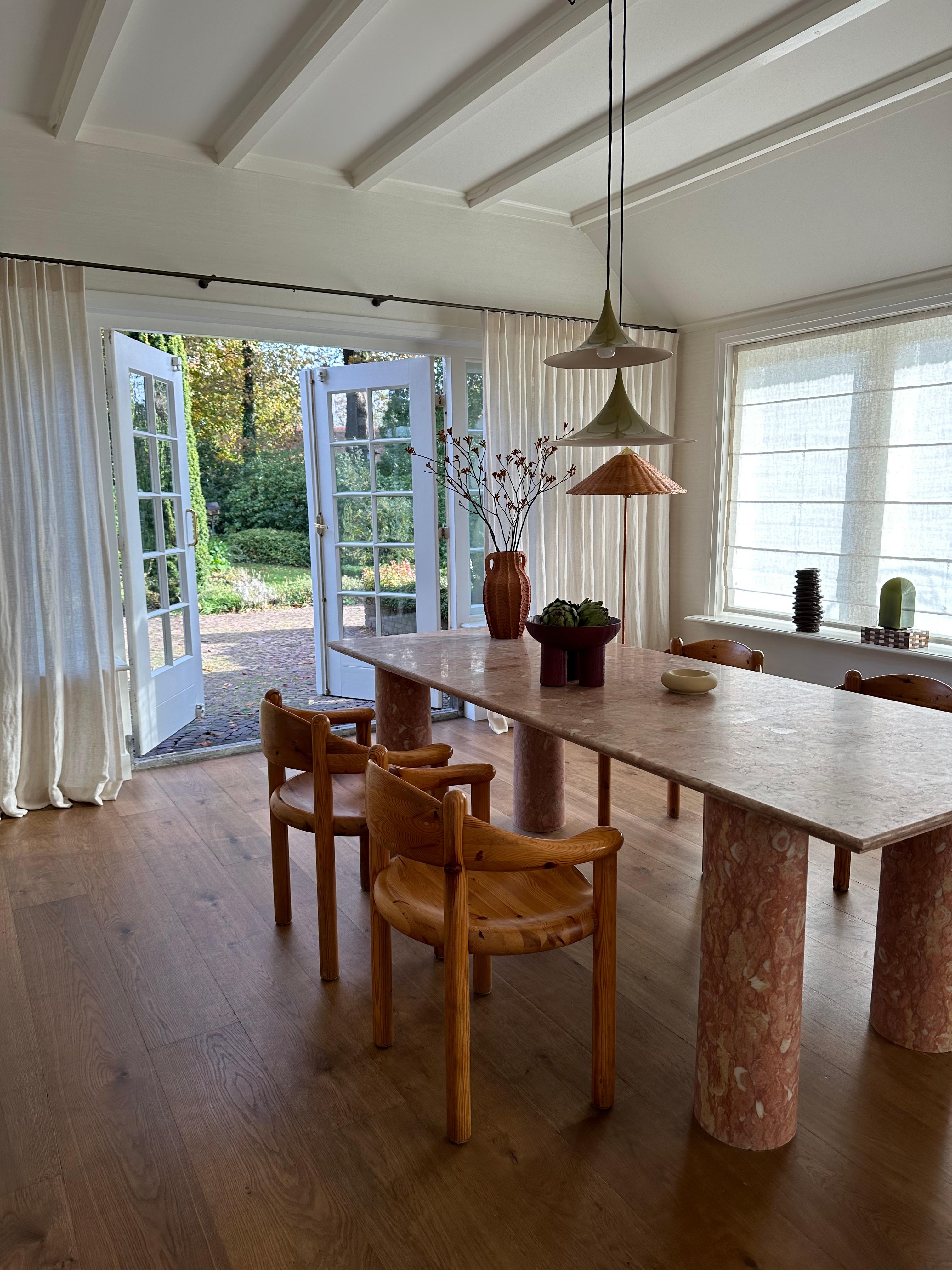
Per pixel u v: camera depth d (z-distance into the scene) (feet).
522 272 15.89
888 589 13.79
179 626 16.08
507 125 12.02
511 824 11.38
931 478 13.74
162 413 15.39
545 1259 4.91
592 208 15.53
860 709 7.45
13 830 11.48
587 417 16.55
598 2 8.68
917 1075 6.51
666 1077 6.53
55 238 11.70
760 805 5.03
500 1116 6.10
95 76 9.82
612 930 5.97
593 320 16.65
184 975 7.97
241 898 9.50
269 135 12.29
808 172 12.82
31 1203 5.36
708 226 14.83
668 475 17.94
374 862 6.71
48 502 11.76
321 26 9.13
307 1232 5.11
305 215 13.55
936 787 5.36
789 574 16.16
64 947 8.47
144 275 12.37
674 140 12.48
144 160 12.21
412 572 16.78
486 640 11.04
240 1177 5.55
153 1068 6.64
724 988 5.66
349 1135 5.92
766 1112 5.68
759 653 10.47
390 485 16.76
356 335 14.92
